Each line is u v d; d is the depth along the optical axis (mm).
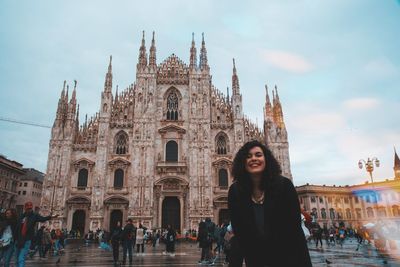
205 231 23266
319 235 38219
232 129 69875
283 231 4445
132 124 68625
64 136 65625
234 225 4766
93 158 66062
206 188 64375
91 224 60656
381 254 26984
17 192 100812
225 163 67062
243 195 4777
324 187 96000
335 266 18672
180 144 67938
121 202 63062
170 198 65500
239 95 71000
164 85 72375
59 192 62344
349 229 76000
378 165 39562
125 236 22859
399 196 81875
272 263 4449
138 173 64500
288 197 4512
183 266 21047
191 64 72750
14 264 21422
